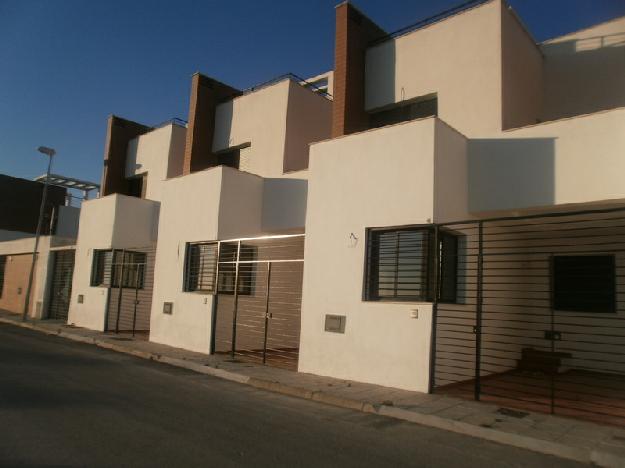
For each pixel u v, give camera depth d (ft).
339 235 31.81
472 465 16.66
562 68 38.24
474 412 22.68
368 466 15.99
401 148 29.40
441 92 36.50
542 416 22.22
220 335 40.52
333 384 28.66
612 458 16.98
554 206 27.78
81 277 59.98
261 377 30.50
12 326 60.18
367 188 30.78
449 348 28.37
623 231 34.71
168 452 16.14
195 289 43.60
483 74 34.09
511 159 29.25
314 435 19.27
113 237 55.88
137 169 65.82
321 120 50.39
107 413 20.80
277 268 44.93
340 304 31.07
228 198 41.57
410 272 29.04
